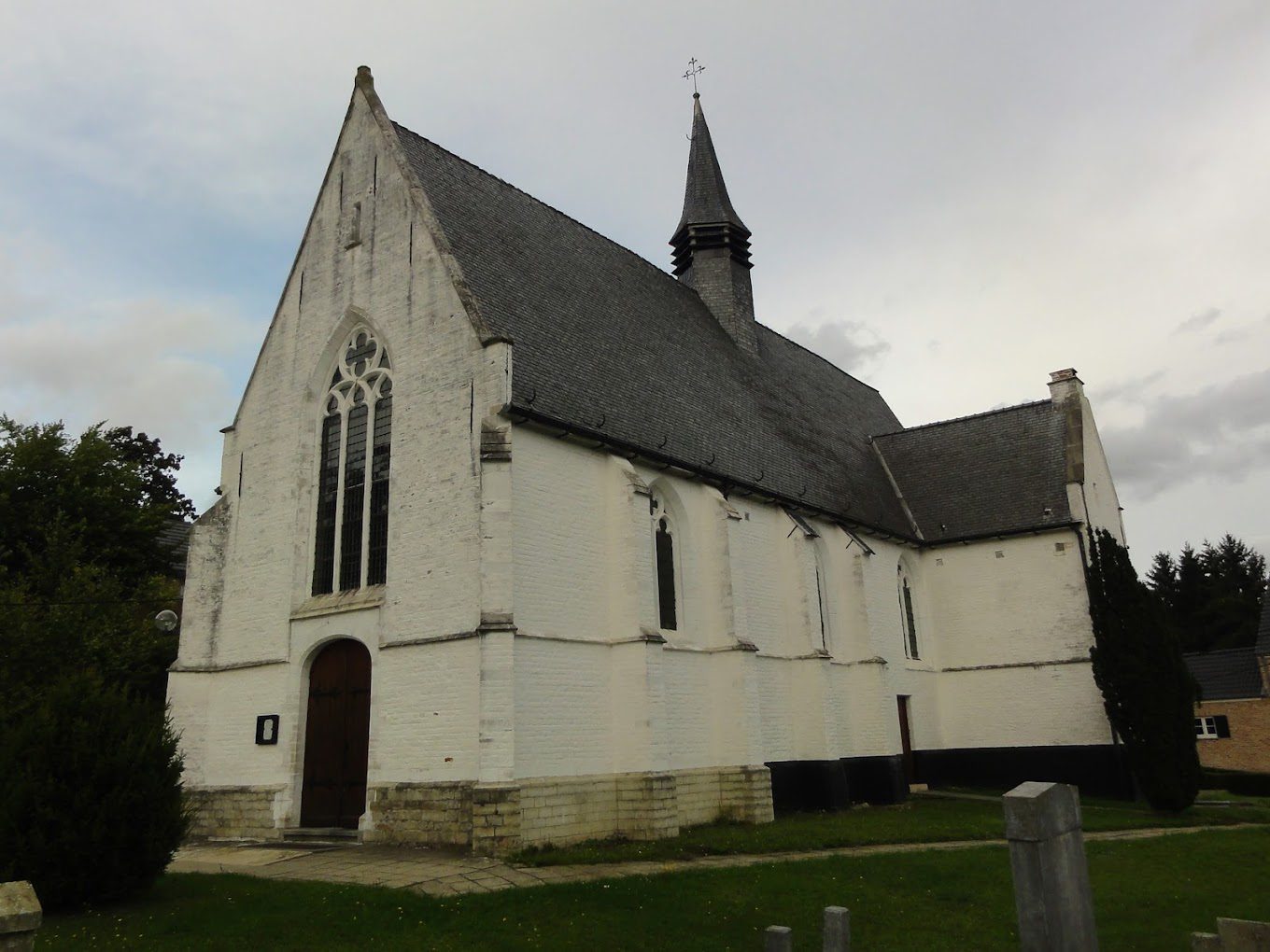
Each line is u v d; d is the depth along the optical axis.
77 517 30.09
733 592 24.62
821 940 12.99
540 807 18.80
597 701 20.91
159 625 24.80
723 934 13.22
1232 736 48.00
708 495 25.53
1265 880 17.38
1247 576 78.94
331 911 13.45
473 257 23.95
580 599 21.20
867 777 29.53
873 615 33.03
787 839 20.17
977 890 15.73
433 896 14.48
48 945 11.69
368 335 24.25
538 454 21.06
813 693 27.33
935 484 39.25
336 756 21.64
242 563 24.78
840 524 31.81
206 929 12.60
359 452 23.56
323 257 25.64
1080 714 33.50
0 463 30.12
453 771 19.09
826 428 37.84
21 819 13.18
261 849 20.00
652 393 26.59
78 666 22.62
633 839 20.09
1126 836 22.28
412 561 21.03
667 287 33.97
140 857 13.84
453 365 21.50
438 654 19.95
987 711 35.22
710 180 38.06
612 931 13.09
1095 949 8.90
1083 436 37.72
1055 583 34.91
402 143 25.27
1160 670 27.23
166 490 42.47
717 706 24.16
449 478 20.83
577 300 27.03
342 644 22.23
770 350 39.09
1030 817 8.40
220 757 23.47
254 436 25.77
